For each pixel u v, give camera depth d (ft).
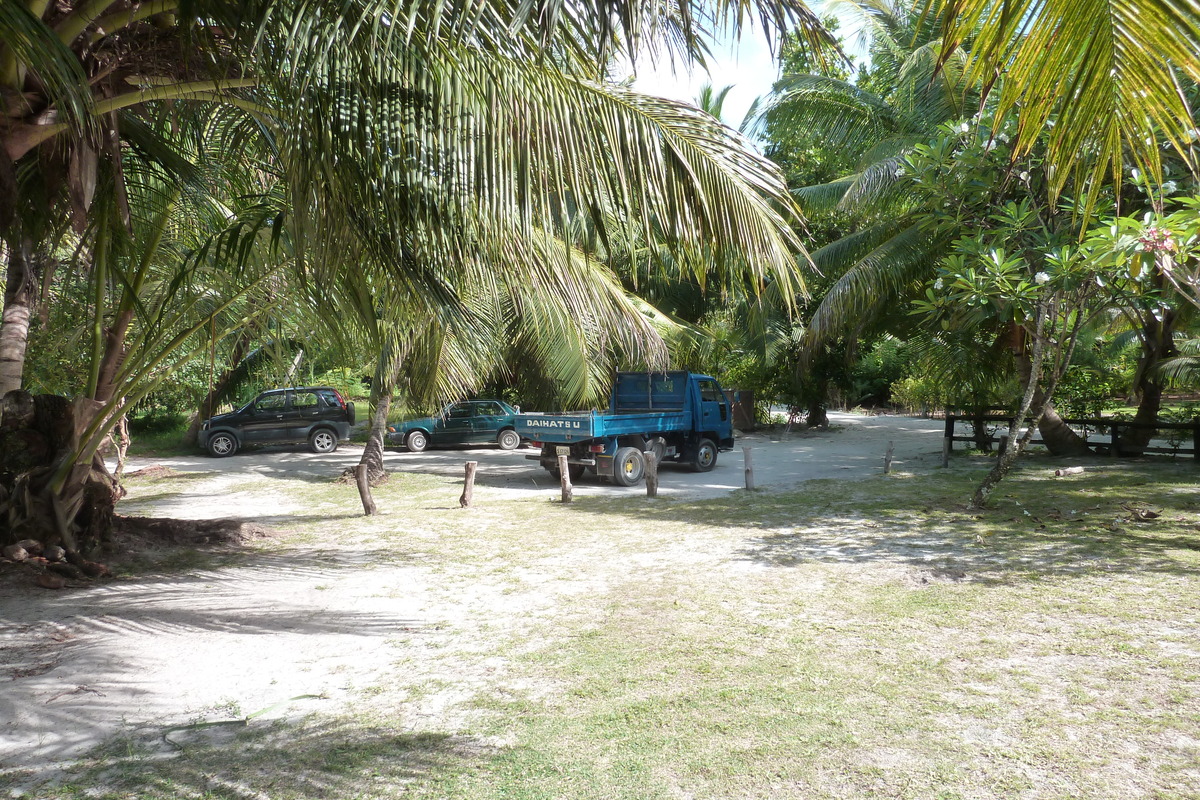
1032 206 31.55
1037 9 7.80
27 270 25.05
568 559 26.76
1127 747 12.28
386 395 47.50
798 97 56.03
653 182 15.81
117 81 18.08
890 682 15.21
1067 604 19.95
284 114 15.40
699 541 29.07
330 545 30.07
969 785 11.27
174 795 11.44
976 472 47.37
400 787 11.56
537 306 30.60
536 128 14.76
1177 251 22.86
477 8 13.56
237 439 67.00
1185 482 40.65
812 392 83.46
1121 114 7.98
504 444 71.36
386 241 17.29
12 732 13.66
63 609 21.27
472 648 17.92
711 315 84.43
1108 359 84.69
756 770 11.85
